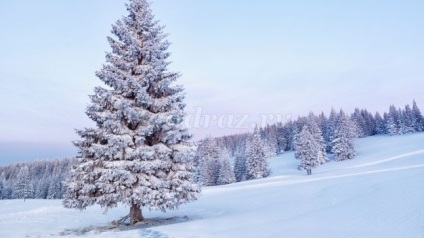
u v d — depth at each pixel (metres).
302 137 74.75
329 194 25.59
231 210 23.52
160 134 18.45
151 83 18.59
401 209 14.06
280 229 12.24
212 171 86.88
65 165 116.56
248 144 94.38
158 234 12.98
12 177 135.25
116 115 17.17
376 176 38.34
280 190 35.38
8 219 23.62
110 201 16.66
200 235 12.27
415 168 44.00
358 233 10.17
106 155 16.89
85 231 17.06
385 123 130.25
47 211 28.53
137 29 19.61
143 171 17.06
